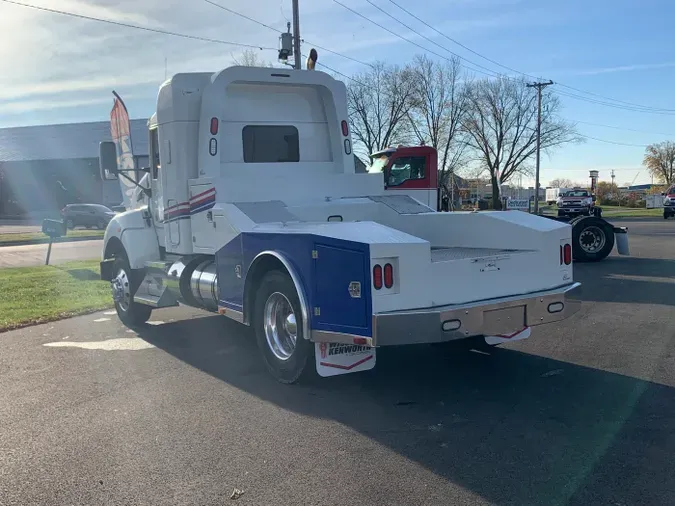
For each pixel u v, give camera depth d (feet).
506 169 192.85
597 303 30.73
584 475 12.35
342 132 25.75
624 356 21.07
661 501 11.30
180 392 18.40
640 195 254.06
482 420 15.53
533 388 18.01
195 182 23.12
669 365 19.84
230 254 20.61
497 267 17.57
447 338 15.88
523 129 189.67
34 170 187.11
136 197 29.35
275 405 17.02
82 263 58.03
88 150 180.86
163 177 24.90
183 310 33.35
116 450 14.20
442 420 15.61
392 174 61.26
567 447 13.71
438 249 20.57
